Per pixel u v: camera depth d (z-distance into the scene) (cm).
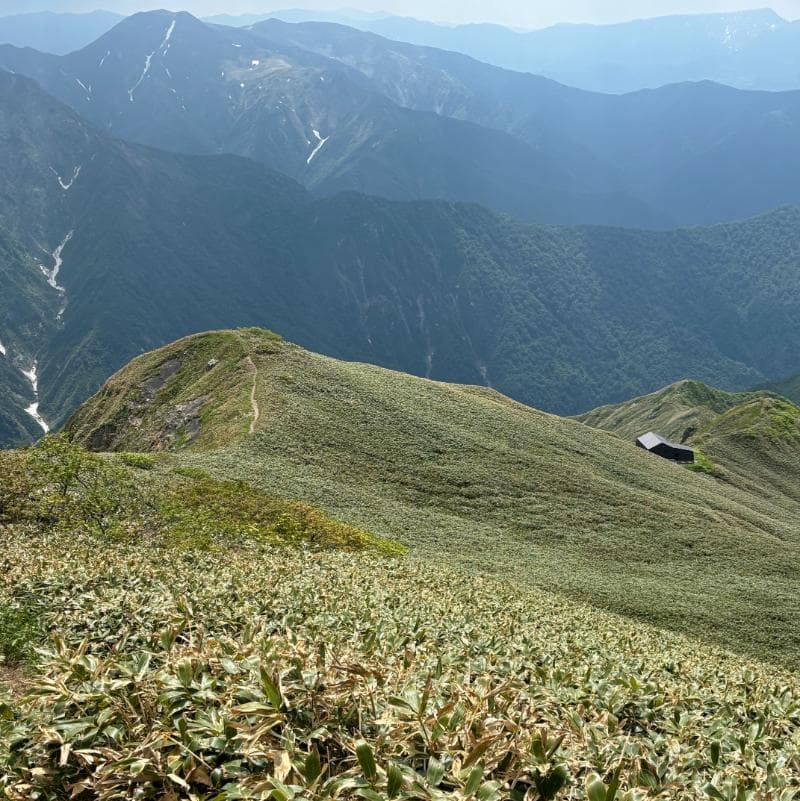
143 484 4112
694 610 4597
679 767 703
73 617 1112
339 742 555
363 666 670
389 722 561
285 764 494
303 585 1620
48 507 3216
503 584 3566
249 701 590
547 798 530
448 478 7138
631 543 6531
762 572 6259
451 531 5791
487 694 646
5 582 1406
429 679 610
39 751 560
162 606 1128
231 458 6262
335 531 4088
